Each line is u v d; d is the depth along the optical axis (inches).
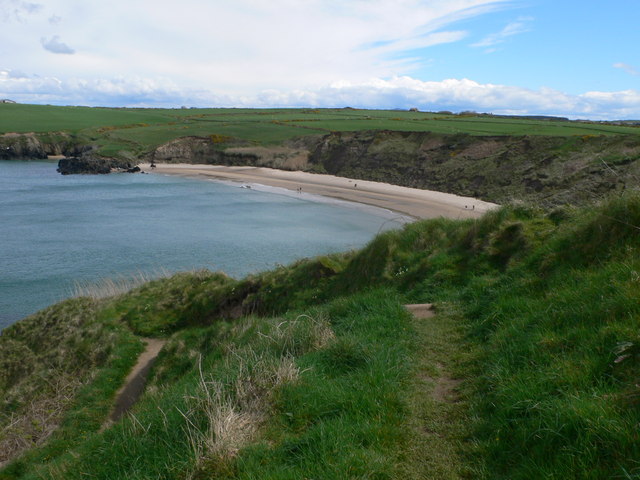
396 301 340.2
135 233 1689.2
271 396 214.4
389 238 518.6
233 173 3496.6
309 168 3550.7
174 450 195.2
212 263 1293.1
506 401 179.8
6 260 1353.3
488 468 156.0
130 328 639.1
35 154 4394.7
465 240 447.5
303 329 307.4
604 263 262.1
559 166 2121.1
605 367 172.6
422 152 2965.1
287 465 168.1
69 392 512.7
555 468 136.4
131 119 5777.6
